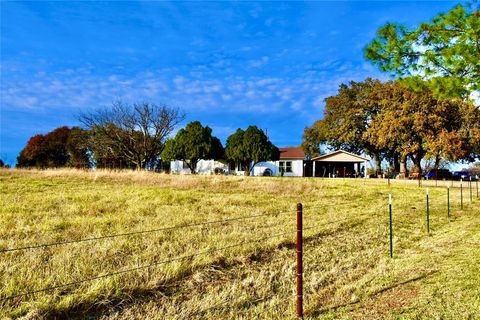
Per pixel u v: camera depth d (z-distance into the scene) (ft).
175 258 19.79
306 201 49.16
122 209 35.17
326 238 27.40
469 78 24.48
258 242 24.32
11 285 15.20
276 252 23.16
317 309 15.47
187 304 15.25
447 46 24.98
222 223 30.55
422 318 14.32
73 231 25.23
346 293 17.06
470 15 23.02
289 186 65.10
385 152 174.29
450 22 23.57
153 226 27.66
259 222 31.76
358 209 43.01
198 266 19.27
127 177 71.36
